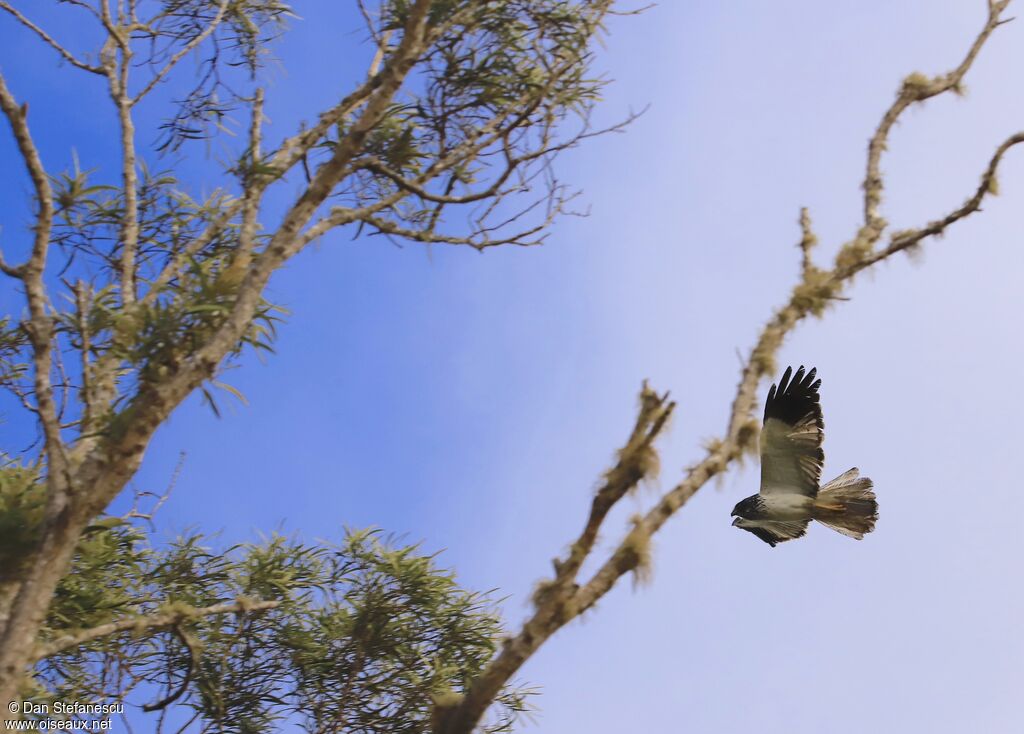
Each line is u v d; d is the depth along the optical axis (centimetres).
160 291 1268
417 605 1488
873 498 1105
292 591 1485
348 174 1297
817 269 1008
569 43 1329
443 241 1309
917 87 1114
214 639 1430
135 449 1055
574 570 878
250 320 1139
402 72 1230
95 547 1325
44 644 1017
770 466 1104
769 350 964
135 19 1412
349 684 1455
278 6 1477
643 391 898
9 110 1061
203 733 1420
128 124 1362
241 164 1328
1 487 1145
